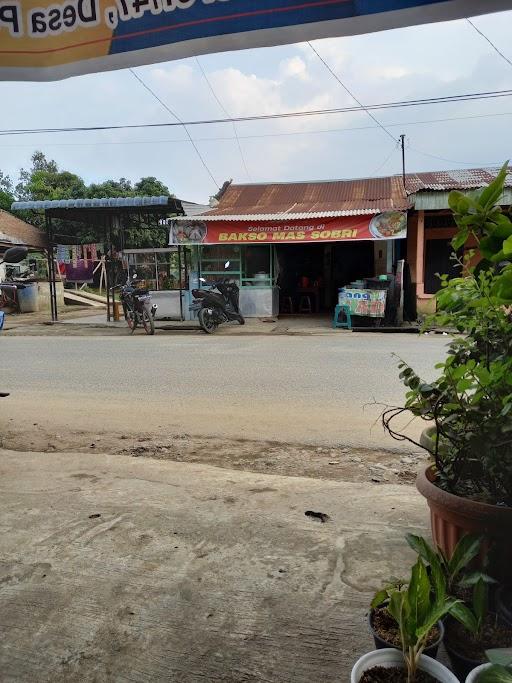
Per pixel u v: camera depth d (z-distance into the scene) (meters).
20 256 4.52
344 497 3.19
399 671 1.63
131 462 3.87
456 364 2.17
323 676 1.83
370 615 1.92
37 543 2.69
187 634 2.04
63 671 1.87
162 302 15.02
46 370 7.67
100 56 2.59
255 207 14.77
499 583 1.96
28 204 14.27
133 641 2.00
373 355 8.37
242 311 14.66
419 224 13.24
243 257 14.54
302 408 5.39
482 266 2.10
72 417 5.23
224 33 2.41
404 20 2.20
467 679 1.52
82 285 25.61
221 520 2.90
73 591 2.30
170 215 15.80
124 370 7.58
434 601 1.81
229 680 1.82
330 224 12.73
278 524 2.85
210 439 4.52
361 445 4.30
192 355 8.79
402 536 2.70
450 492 2.22
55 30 2.61
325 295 17.58
